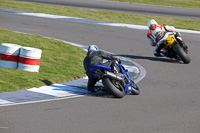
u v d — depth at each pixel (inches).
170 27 1833.2
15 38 2001.7
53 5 4101.9
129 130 780.0
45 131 751.1
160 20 3572.8
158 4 4835.1
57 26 2797.7
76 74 1416.1
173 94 1181.1
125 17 3612.2
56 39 2257.6
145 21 3479.3
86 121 835.4
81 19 3260.3
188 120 877.2
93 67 1107.3
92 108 957.2
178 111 962.1
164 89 1256.2
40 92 1098.7
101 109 951.0
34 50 1369.3
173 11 4284.0
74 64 1622.8
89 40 2331.4
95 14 3649.1
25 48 1378.0
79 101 1027.9
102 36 2518.5
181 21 3597.4
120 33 2701.8
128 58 1889.8
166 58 1951.3
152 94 1169.4
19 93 1063.6
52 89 1151.0
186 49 1824.6
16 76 1255.5
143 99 1090.7
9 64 1386.6
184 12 4259.4
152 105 1018.7
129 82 1122.0
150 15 3850.9
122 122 838.5
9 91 1069.8
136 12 4005.9
